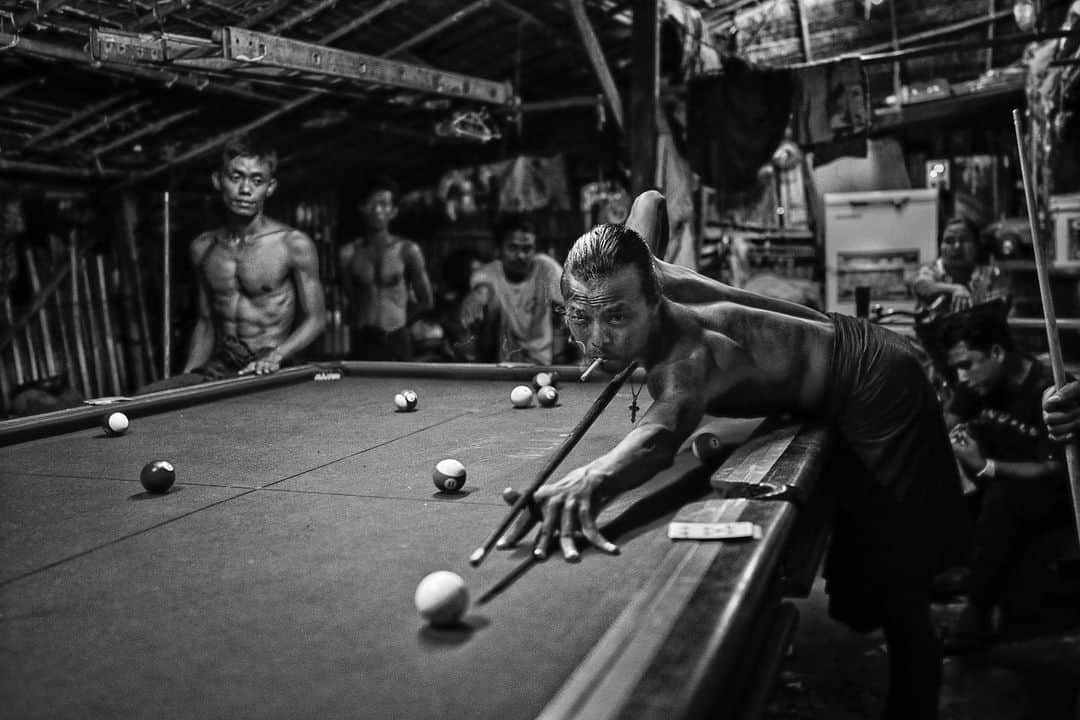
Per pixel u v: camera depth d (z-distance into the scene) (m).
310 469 2.92
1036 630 4.48
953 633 4.34
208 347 6.40
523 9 7.56
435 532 2.20
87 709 1.33
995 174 10.55
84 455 3.19
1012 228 9.61
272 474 2.86
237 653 1.52
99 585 1.86
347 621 1.65
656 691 1.24
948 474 3.21
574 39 8.20
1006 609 4.52
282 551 2.07
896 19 8.73
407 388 4.79
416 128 8.88
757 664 1.60
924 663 3.23
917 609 3.20
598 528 2.13
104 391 8.28
